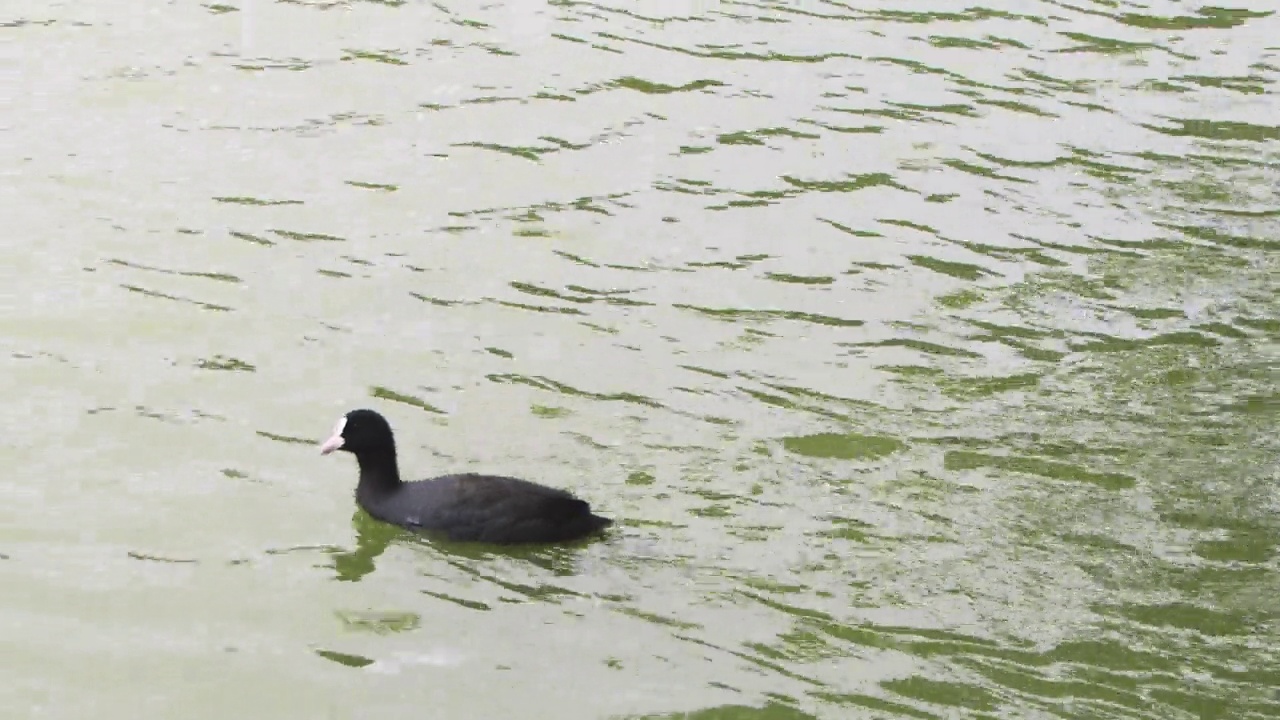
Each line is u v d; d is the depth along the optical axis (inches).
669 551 483.2
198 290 620.1
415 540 492.1
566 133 749.3
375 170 713.0
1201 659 442.6
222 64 795.4
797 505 506.6
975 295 639.1
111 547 481.4
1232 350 604.4
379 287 629.6
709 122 762.8
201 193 687.7
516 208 690.2
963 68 819.4
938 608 460.4
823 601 462.0
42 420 537.3
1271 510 509.7
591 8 866.8
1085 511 507.2
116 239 650.2
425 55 812.6
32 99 751.7
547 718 414.9
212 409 550.0
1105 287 646.5
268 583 469.7
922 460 532.1
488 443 535.2
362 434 497.4
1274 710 422.9
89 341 583.2
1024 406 565.6
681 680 430.0
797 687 427.8
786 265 657.0
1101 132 765.3
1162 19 875.4
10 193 676.1
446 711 418.3
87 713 416.5
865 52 832.3
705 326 613.6
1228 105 793.6
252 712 418.6
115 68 784.9
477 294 628.4
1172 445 543.8
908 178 723.4
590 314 618.8
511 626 452.8
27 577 466.3
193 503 503.2
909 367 589.6
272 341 590.9
